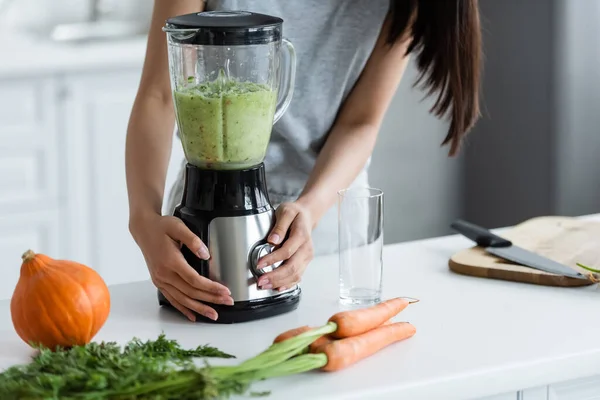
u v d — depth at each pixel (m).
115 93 3.49
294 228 1.62
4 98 3.34
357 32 1.96
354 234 1.63
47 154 3.45
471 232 1.93
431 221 4.21
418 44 1.89
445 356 1.42
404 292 1.70
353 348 1.36
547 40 3.74
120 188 3.58
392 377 1.34
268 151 2.04
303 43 1.96
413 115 4.06
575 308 1.63
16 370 1.25
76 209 3.53
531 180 3.92
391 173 4.09
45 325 1.38
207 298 1.54
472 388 1.37
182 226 1.56
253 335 1.52
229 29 1.49
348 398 1.29
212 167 1.55
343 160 1.91
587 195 3.84
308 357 1.31
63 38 3.80
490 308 1.62
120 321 1.58
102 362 1.23
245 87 1.52
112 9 3.96
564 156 3.79
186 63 1.52
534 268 1.77
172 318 1.60
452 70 1.86
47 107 3.41
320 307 1.64
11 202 3.44
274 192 2.07
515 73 3.89
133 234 1.66
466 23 1.83
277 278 1.58
